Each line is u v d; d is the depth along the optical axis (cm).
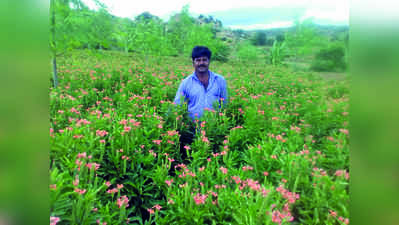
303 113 116
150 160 125
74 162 99
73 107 140
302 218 93
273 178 104
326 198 95
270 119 130
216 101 171
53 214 88
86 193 93
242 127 141
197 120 162
